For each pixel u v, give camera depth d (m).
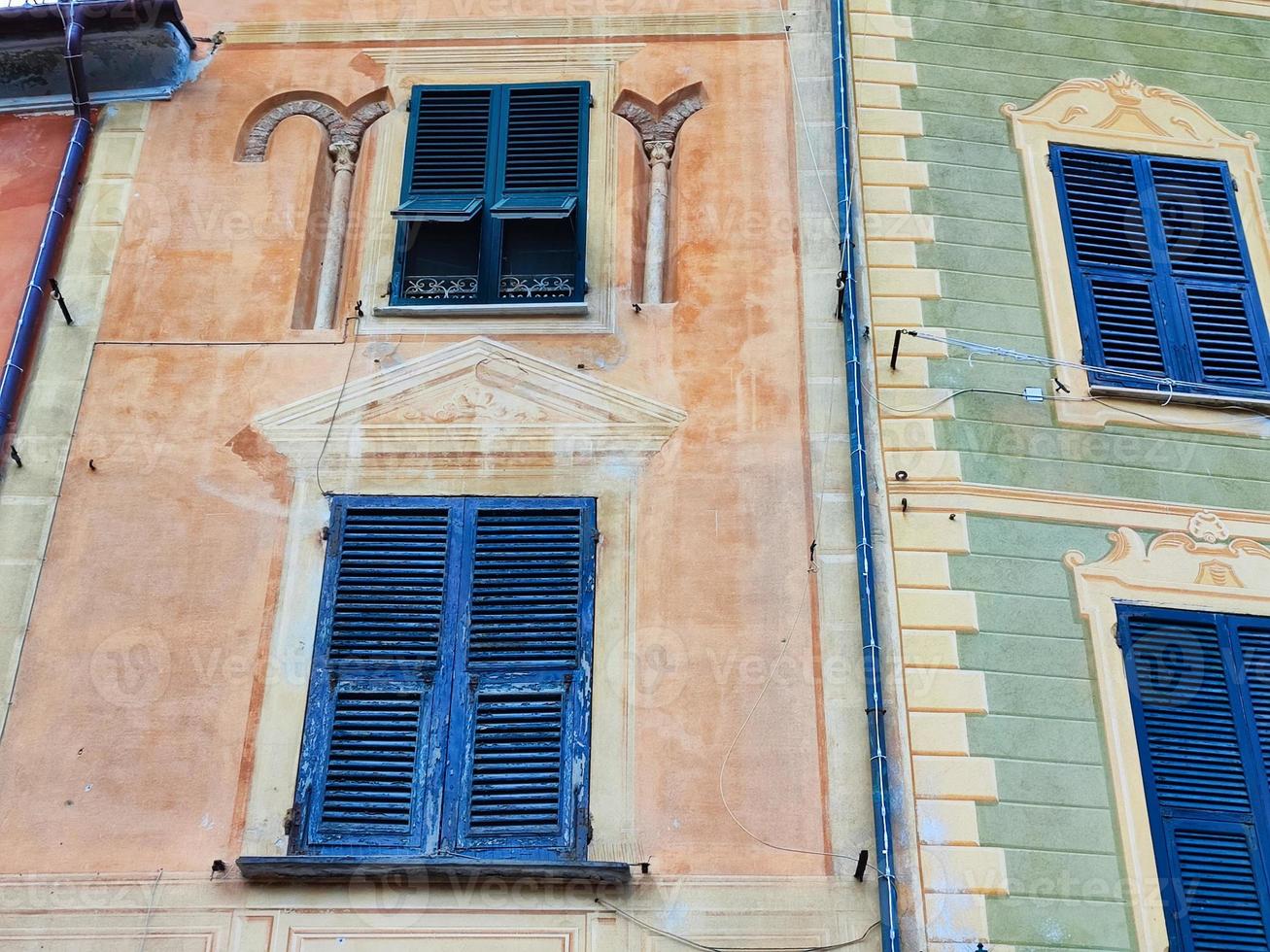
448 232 13.12
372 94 13.81
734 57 13.86
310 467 11.73
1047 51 14.10
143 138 13.45
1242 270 13.12
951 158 13.33
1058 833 10.30
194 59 13.91
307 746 10.69
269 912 10.02
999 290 12.66
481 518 11.50
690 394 11.98
